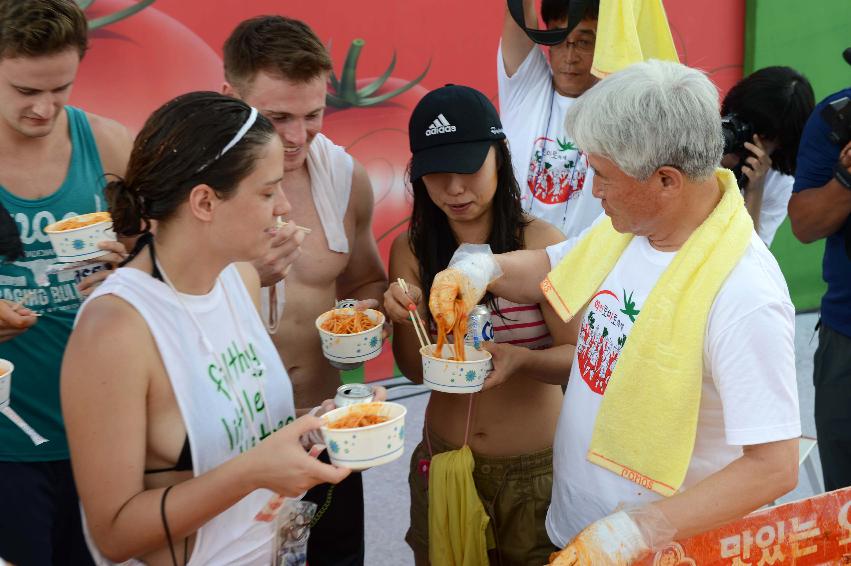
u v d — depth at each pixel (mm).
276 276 2379
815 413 3311
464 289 2312
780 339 1781
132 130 4297
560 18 3424
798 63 6418
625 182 1859
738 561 1841
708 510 1776
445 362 2316
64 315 2529
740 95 3453
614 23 2953
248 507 1954
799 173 3193
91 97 4152
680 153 1787
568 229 3420
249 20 2516
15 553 2516
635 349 1948
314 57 2445
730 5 6113
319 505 2719
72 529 2641
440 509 2521
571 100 3420
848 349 3123
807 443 2975
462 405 2602
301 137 2514
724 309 1820
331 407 2004
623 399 1974
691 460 1959
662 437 1916
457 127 2432
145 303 1759
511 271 2420
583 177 3379
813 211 3092
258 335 2059
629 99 1785
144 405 1740
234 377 1921
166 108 1758
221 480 1695
